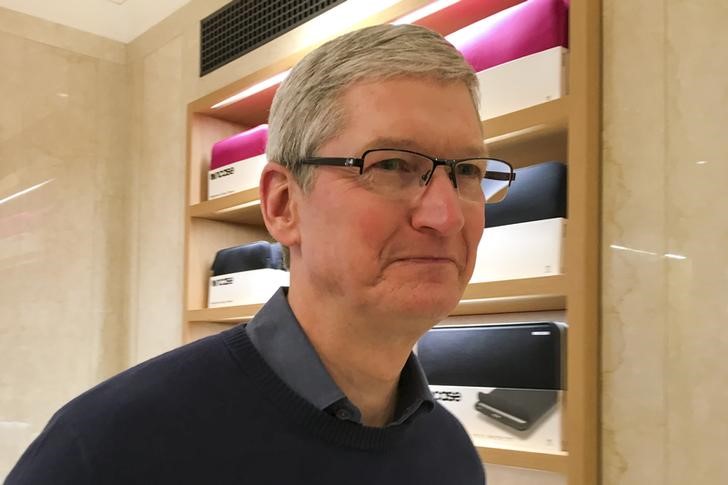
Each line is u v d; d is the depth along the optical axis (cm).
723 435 114
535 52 141
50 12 270
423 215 68
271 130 79
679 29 125
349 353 75
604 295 130
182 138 258
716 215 118
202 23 253
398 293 68
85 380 271
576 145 131
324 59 73
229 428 71
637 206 128
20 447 254
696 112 122
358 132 69
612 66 133
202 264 230
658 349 123
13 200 260
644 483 122
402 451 83
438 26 170
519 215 141
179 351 77
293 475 72
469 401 147
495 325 147
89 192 278
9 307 256
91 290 275
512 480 156
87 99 281
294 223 77
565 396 133
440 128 69
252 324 81
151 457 67
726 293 116
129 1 264
